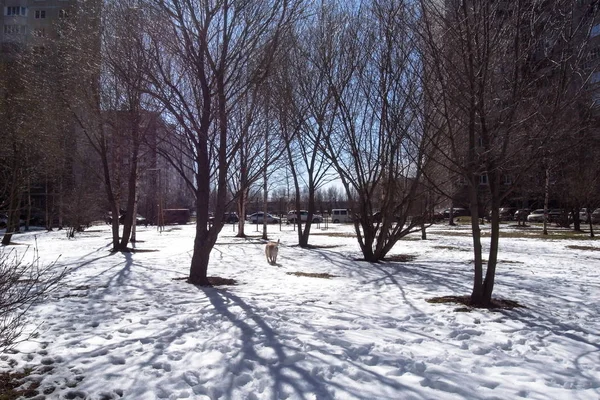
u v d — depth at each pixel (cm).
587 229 3722
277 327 656
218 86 994
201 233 1040
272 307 785
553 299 892
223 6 979
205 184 1045
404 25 1067
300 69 1494
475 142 862
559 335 640
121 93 1320
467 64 782
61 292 905
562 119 750
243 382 466
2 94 1967
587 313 774
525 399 426
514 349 576
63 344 577
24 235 3083
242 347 565
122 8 994
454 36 777
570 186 2831
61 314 729
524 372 495
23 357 530
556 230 3603
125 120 1088
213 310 758
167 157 1041
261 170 1092
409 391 442
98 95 1356
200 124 1039
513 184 818
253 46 1006
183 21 955
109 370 493
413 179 1518
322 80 1522
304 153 2006
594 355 554
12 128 1922
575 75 771
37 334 547
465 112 800
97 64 1136
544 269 1339
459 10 779
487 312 770
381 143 1480
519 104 765
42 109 1686
